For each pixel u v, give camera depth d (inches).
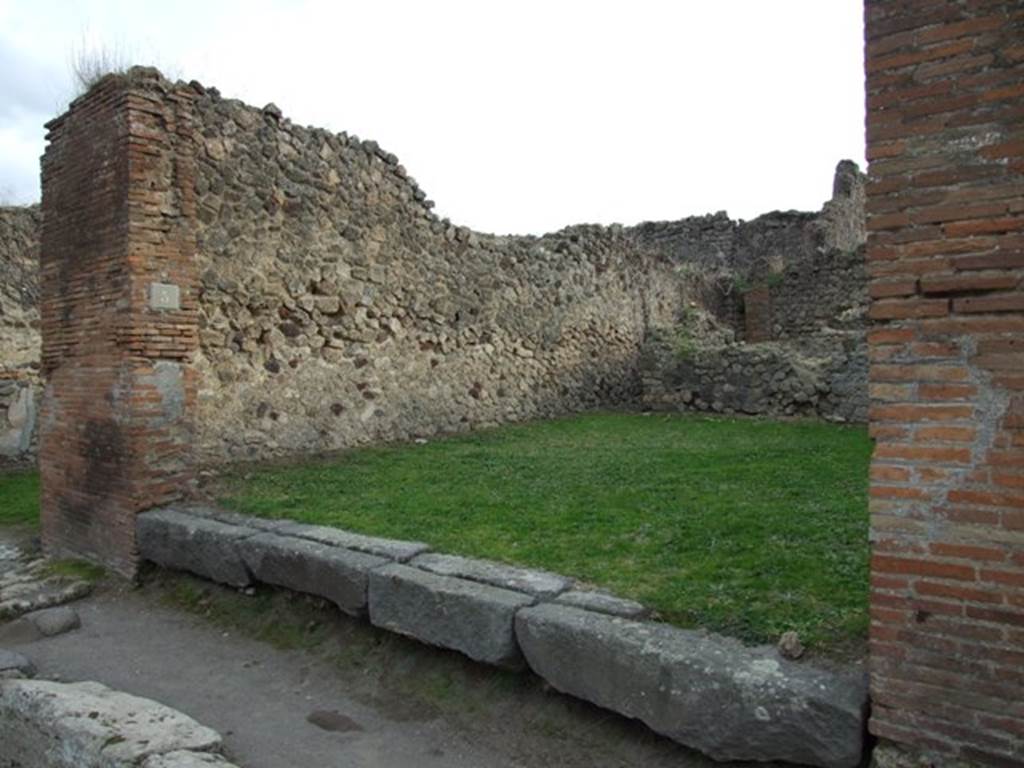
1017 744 96.2
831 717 106.3
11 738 153.3
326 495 253.9
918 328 103.2
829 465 289.9
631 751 129.6
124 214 239.5
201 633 200.2
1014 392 96.9
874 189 105.9
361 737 146.3
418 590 157.9
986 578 98.6
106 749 129.7
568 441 384.8
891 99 104.3
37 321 487.2
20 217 489.1
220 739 136.4
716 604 142.4
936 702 101.6
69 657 188.1
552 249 532.4
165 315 246.8
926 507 102.7
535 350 492.7
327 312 341.7
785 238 882.8
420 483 272.8
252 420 307.9
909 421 104.0
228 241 297.4
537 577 159.9
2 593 231.1
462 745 141.2
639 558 174.7
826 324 713.0
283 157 321.4
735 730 113.5
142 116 243.0
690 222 933.8
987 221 97.9
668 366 532.4
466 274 432.1
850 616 134.3
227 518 225.3
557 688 136.5
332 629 183.9
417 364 393.7
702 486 254.8
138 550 235.8
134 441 238.1
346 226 351.6
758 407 492.4
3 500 370.6
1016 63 96.0
